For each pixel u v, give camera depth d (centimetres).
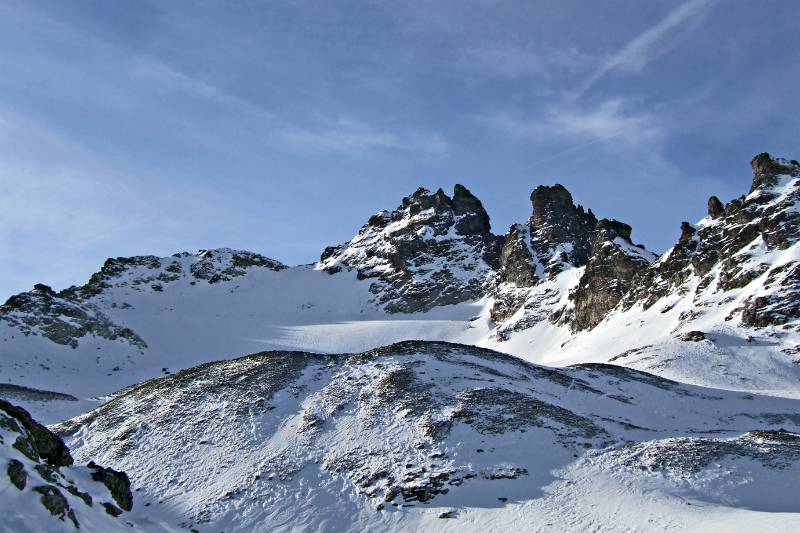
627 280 14038
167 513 4244
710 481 3916
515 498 3950
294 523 4006
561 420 4909
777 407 6366
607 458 4344
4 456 2497
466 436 4650
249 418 5375
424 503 4038
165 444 5200
